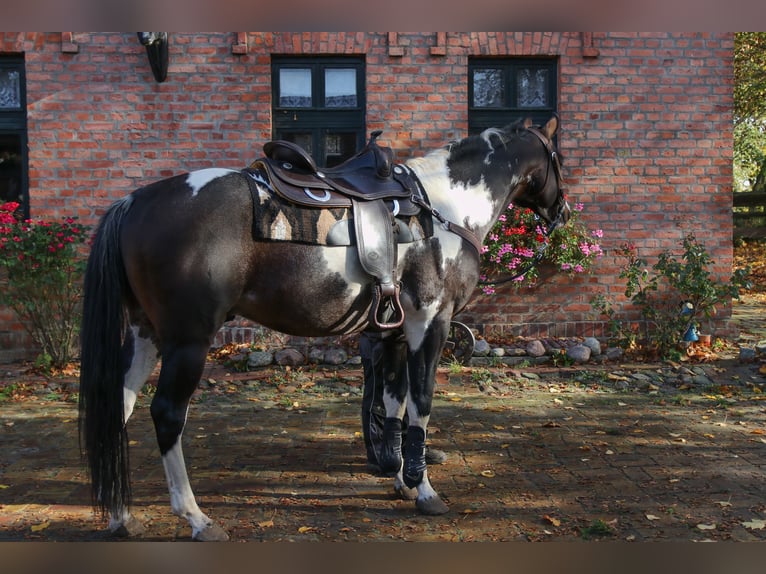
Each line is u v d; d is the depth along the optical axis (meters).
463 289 3.43
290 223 2.92
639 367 6.23
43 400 5.46
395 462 3.50
